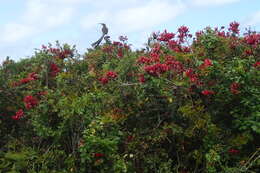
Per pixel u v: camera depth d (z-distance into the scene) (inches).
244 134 156.1
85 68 222.4
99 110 162.2
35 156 153.7
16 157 151.6
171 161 156.0
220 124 171.3
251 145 166.7
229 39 196.5
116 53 242.7
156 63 167.0
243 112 162.2
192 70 170.9
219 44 186.4
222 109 170.7
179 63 174.2
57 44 217.8
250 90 161.3
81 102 157.5
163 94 164.1
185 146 167.0
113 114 161.8
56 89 187.8
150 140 162.9
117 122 161.8
